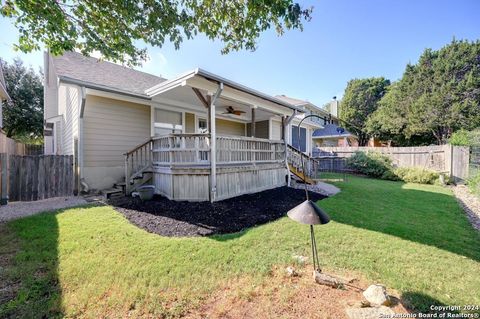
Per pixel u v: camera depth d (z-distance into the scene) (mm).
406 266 2863
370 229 4176
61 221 4336
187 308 2131
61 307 2092
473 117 18172
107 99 7527
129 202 5918
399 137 24562
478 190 7383
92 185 7141
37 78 19125
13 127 18500
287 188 8414
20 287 2361
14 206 5531
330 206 5816
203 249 3238
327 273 2697
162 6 3666
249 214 5039
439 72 20578
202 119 10438
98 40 4086
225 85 6035
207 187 6098
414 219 4855
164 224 4289
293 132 14227
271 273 2699
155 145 7074
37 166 6262
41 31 3760
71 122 8375
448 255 3172
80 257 2965
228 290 2395
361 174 14273
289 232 3963
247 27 4047
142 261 2889
